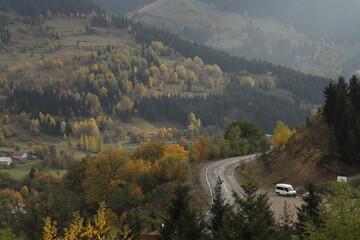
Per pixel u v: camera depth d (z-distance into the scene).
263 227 18.94
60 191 72.81
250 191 21.30
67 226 43.41
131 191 61.69
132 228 33.06
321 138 66.00
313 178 58.41
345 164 59.09
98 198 74.00
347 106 64.00
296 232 28.11
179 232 28.80
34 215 44.06
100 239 20.27
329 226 16.05
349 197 16.42
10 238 23.34
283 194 53.41
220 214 29.48
